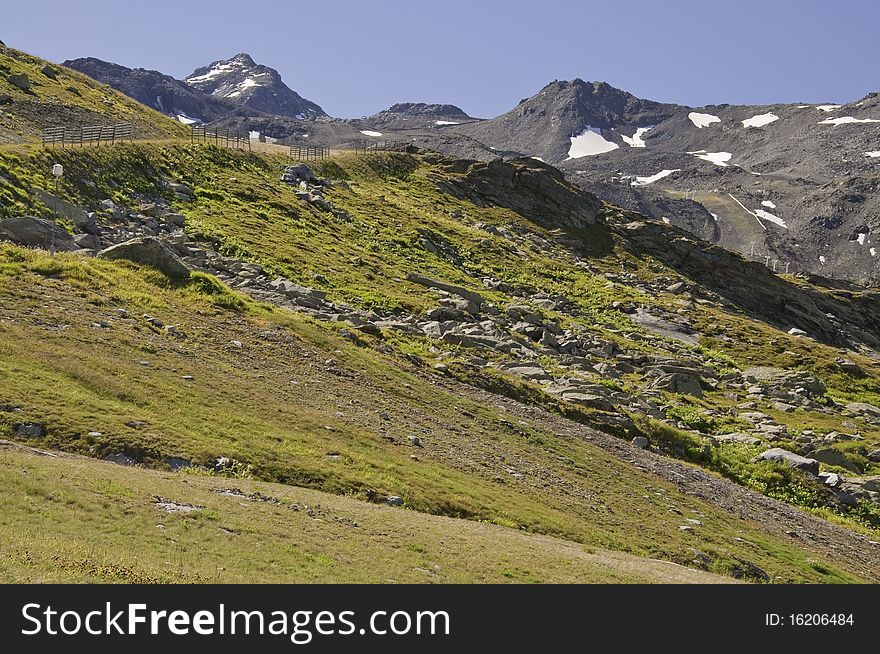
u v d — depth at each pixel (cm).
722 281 15112
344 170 13762
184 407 2897
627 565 2508
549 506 3158
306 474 2652
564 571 2244
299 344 4344
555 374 6191
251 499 2230
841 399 8938
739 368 9394
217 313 4384
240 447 2689
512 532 2630
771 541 3712
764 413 7288
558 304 9756
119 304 3925
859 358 11362
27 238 4903
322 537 2038
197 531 1839
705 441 5466
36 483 1831
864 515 5022
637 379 7475
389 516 2416
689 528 3425
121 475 2109
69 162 7056
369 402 3822
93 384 2803
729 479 5022
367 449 3112
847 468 5906
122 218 6650
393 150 17312
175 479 2245
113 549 1614
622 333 9506
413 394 4200
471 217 13775
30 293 3609
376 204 11450
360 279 7550
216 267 6272
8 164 6247
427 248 10094
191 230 7100
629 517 3369
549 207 15750
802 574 3272
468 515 2766
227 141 11425
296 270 7094
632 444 4862
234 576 1638
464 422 4056
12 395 2484
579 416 5100
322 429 3172
